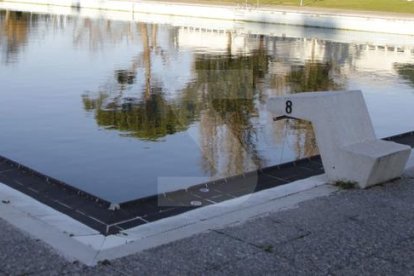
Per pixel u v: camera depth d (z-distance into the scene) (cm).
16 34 2378
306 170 732
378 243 485
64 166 741
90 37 2386
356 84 1495
